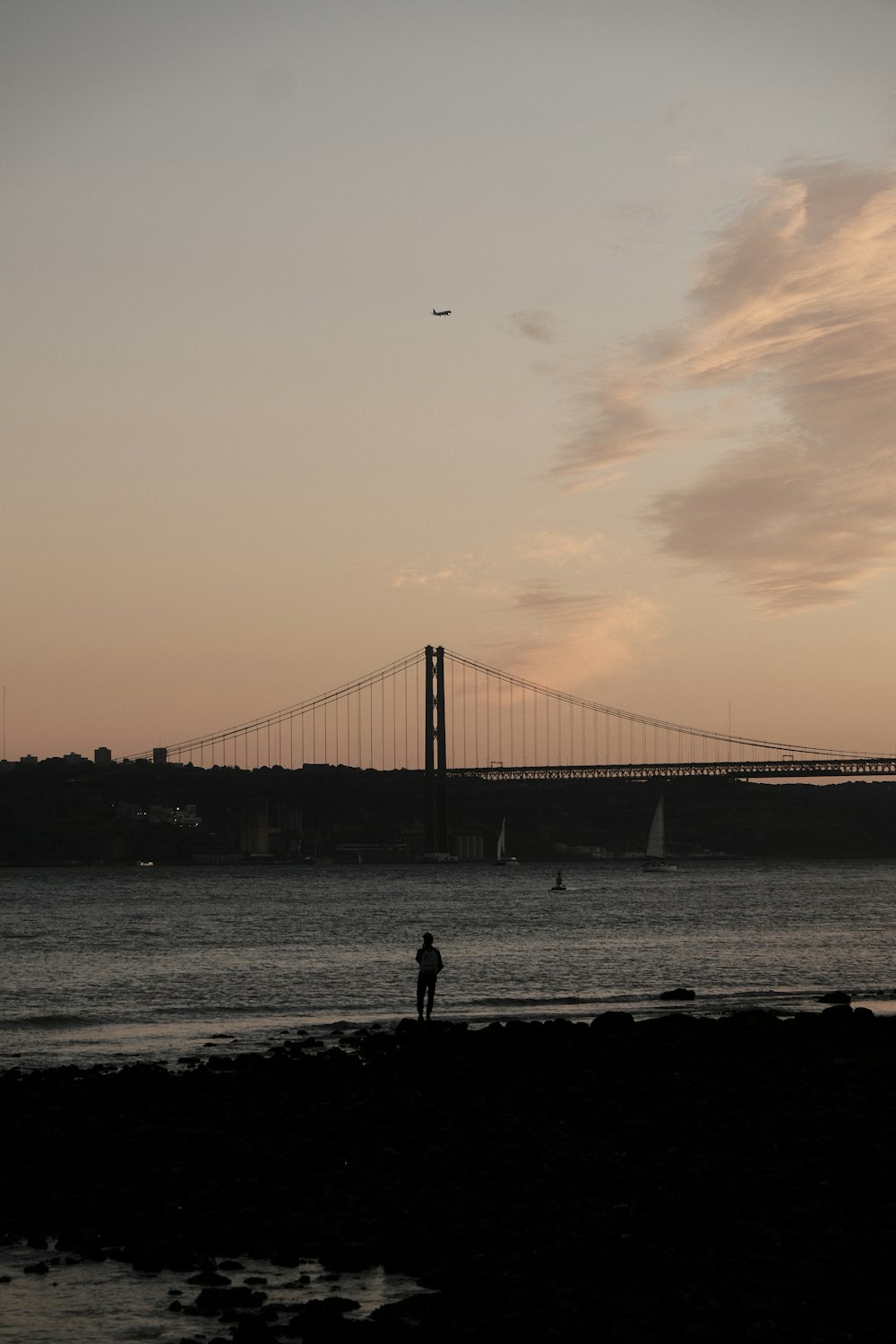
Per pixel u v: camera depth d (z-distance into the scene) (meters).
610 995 57.44
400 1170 22.92
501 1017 49.69
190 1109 28.80
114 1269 18.50
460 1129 26.53
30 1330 16.19
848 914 143.62
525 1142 25.08
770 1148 24.22
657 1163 23.14
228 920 137.75
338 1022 48.16
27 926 127.81
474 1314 16.16
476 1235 18.80
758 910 152.12
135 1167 23.66
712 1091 30.66
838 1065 33.81
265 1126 26.75
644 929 114.44
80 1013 52.47
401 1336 15.37
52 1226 20.34
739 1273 16.95
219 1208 21.09
